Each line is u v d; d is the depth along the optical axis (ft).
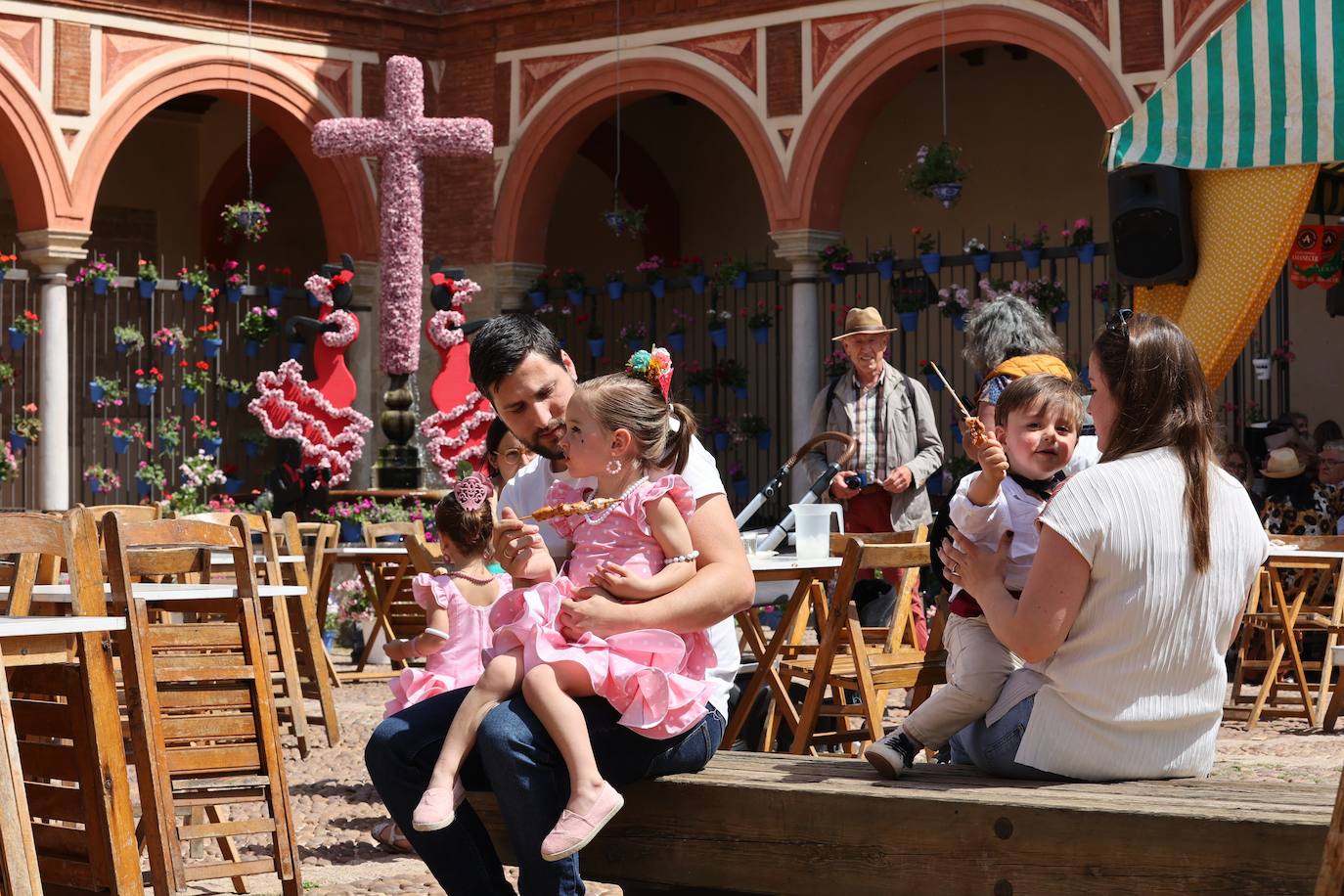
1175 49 46.24
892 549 21.04
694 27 54.08
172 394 62.85
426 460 57.93
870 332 31.19
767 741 22.57
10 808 12.14
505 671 11.89
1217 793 11.39
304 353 61.93
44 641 14.15
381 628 39.17
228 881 18.29
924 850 11.56
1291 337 53.83
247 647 16.71
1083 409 13.15
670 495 12.23
